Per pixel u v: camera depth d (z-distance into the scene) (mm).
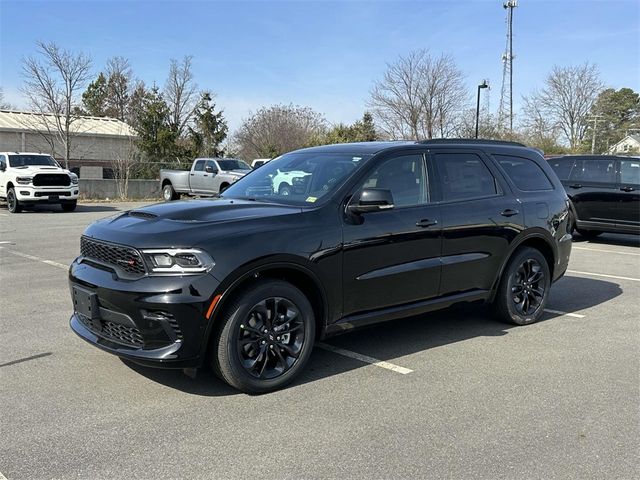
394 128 36094
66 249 11234
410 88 35469
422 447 3504
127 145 36156
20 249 11203
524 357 5188
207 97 40812
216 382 4492
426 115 35344
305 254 4355
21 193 19062
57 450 3414
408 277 5062
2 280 8234
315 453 3414
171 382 4477
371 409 4043
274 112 47312
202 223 4188
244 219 4309
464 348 5430
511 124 39781
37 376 4570
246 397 4219
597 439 3635
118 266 4117
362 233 4707
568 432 3727
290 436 3623
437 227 5246
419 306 5250
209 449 3449
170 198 26000
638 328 6168
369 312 4898
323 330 4629
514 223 5934
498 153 6160
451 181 5566
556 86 49406
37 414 3895
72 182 20031
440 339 5711
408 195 5188
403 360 5074
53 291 7547
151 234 4043
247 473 3188
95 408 3998
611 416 3973
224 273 3973
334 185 4820
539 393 4363
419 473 3207
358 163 5016
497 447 3514
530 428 3777
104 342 4227
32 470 3189
